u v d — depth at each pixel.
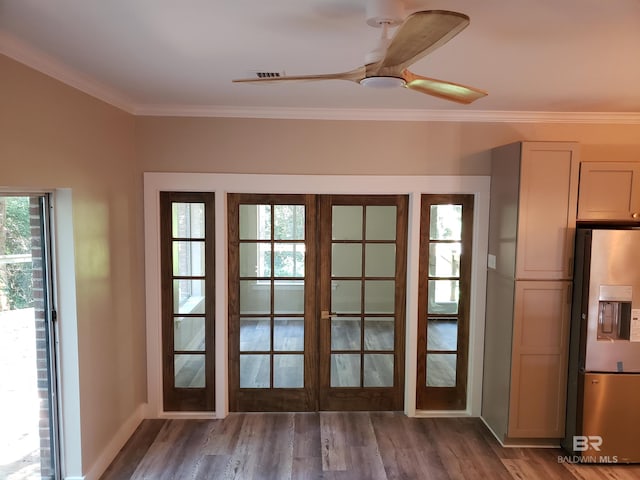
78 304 2.59
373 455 3.13
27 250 2.40
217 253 3.53
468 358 3.69
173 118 3.42
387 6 1.54
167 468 2.95
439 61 2.23
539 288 3.09
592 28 1.80
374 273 3.69
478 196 3.54
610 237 2.89
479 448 3.23
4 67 1.96
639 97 2.94
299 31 1.86
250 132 3.46
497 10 1.63
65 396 2.59
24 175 2.10
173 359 3.65
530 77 2.50
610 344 2.95
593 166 3.05
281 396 3.74
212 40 1.97
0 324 2.23
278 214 3.62
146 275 3.51
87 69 2.40
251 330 3.70
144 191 3.45
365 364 3.74
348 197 3.62
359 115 3.46
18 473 2.39
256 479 2.84
